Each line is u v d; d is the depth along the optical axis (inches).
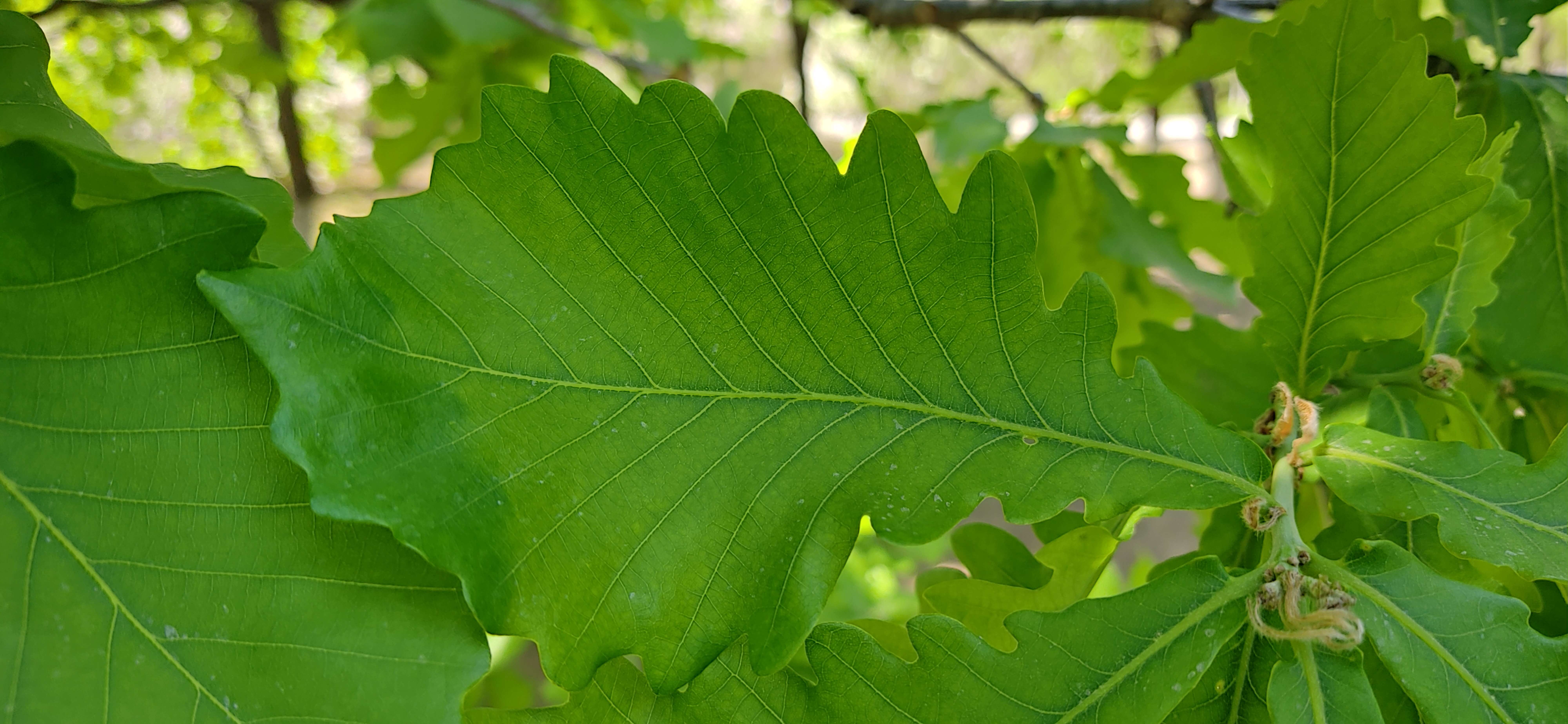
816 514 8.7
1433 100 9.4
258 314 7.4
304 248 9.6
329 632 7.7
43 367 7.5
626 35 27.5
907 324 8.9
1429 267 9.8
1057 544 9.9
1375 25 9.4
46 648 7.4
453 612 7.9
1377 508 9.2
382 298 7.8
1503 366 11.5
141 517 7.6
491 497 7.9
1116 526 10.5
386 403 7.7
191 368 7.7
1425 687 8.5
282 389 7.4
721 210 8.5
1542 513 9.0
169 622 7.6
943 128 18.6
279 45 28.5
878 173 8.5
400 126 29.3
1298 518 11.0
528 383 8.2
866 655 8.6
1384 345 10.8
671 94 8.2
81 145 8.6
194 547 7.7
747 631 8.5
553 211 8.2
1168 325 14.3
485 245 8.1
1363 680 8.6
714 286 8.6
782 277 8.7
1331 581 8.8
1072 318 9.0
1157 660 8.7
